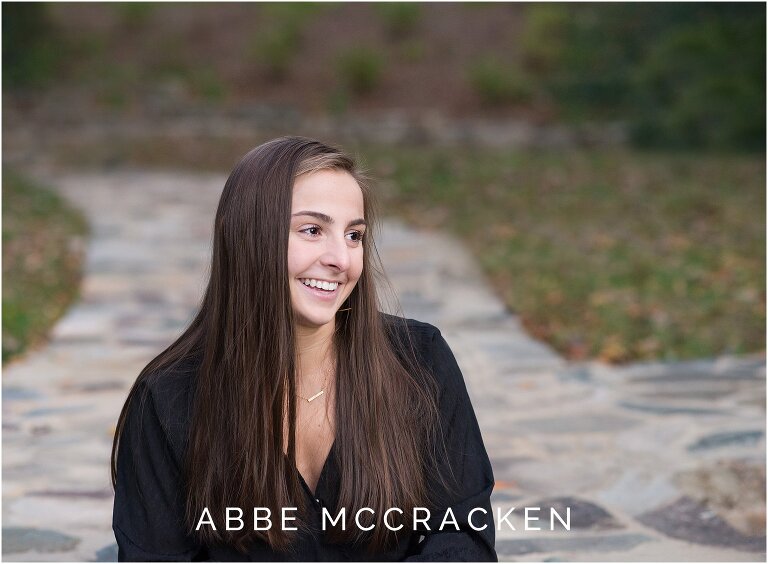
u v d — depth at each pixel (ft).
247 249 6.52
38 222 37.06
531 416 15.93
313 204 6.56
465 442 7.13
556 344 21.17
